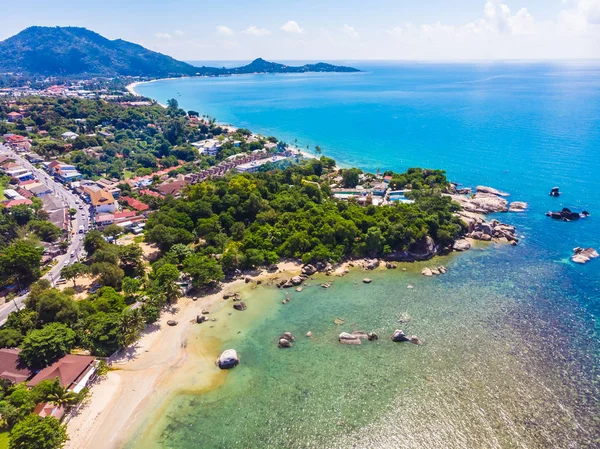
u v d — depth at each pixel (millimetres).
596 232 143250
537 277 114312
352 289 110125
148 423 68875
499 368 79125
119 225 147625
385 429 66562
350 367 80688
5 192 170125
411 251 128625
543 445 62750
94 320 85562
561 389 73500
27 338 78125
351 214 139625
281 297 106688
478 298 104188
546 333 89500
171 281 102188
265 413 70438
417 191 168250
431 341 87625
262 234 129750
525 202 172750
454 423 67062
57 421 63250
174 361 83375
